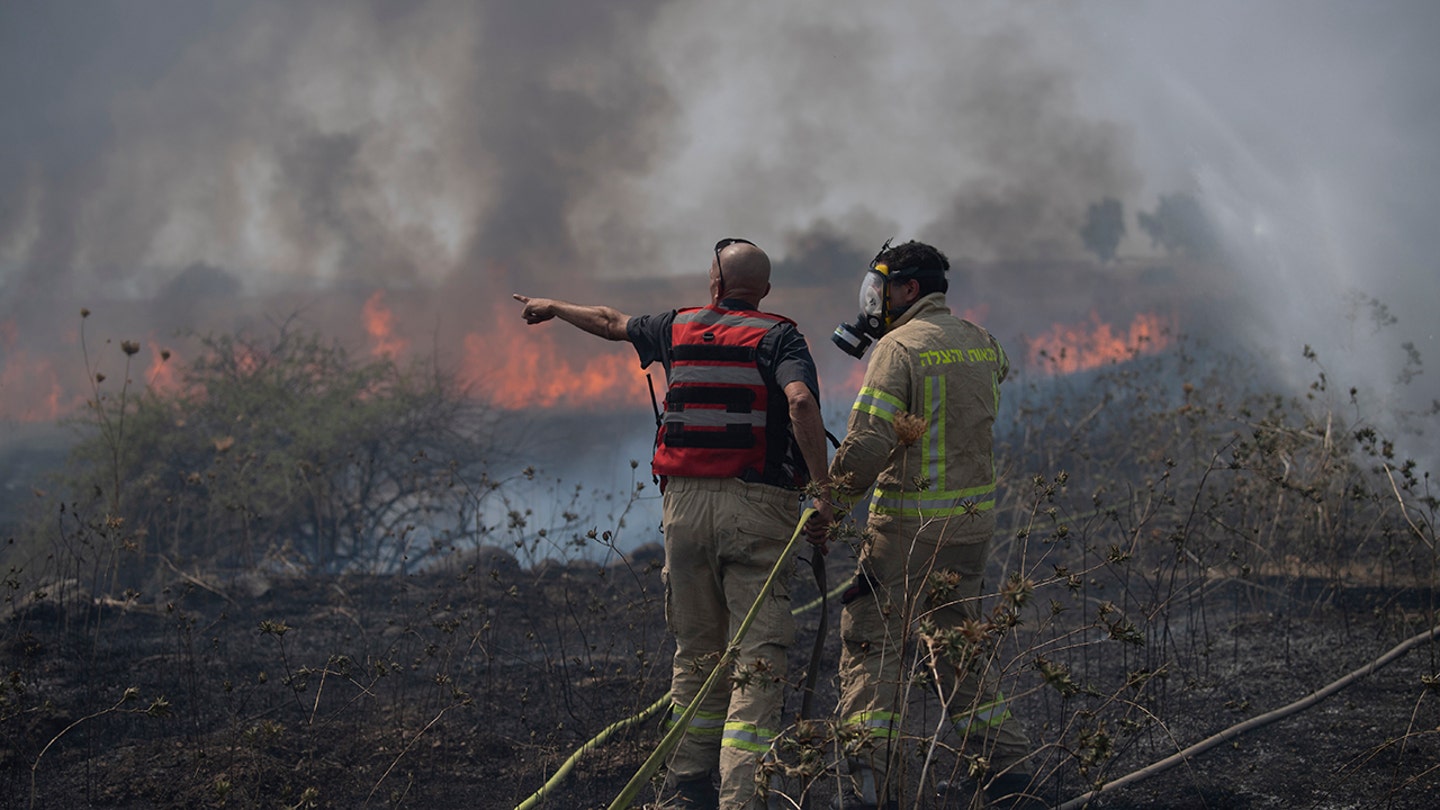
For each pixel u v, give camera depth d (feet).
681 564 10.55
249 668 15.61
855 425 10.26
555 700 14.30
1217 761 11.58
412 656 16.20
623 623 17.97
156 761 11.87
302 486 28.04
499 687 14.88
